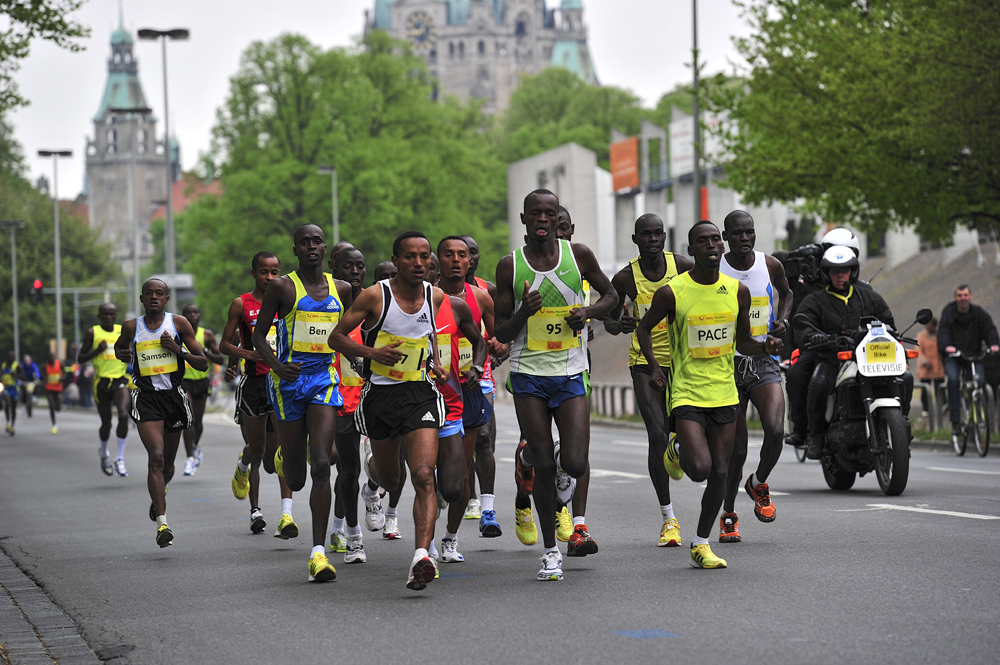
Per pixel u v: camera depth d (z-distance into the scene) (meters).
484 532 25.27
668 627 16.25
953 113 53.22
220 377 125.69
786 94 63.56
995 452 45.09
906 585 18.61
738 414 21.84
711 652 14.77
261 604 19.33
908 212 59.66
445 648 15.62
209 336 43.50
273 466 28.59
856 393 31.62
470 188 189.50
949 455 44.00
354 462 23.11
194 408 43.91
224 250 164.38
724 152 67.88
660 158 182.88
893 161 58.28
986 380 44.72
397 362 19.81
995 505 28.05
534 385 20.42
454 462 20.30
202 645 16.61
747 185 64.81
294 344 22.03
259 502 34.66
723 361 21.19
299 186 165.00
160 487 25.78
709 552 20.83
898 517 26.39
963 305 43.91
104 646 16.86
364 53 181.38
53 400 81.38
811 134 60.97
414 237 19.80
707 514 20.91
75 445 67.88
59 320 181.38
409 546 25.28
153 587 21.58
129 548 26.84
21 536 29.92
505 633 16.31
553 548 20.34
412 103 181.12
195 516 32.34
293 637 16.77
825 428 32.34
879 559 21.03
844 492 32.06
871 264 132.88
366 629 17.02
